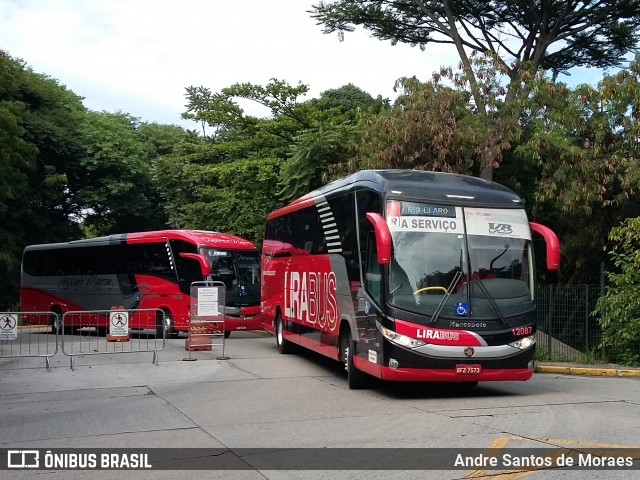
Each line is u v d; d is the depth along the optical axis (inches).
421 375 427.8
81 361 669.3
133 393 486.6
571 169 716.0
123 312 678.5
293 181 956.6
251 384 522.0
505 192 477.4
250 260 957.8
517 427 350.0
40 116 1588.3
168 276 943.0
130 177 1777.8
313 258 616.4
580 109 761.0
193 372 589.9
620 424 357.1
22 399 466.3
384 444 317.4
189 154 1478.8
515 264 454.9
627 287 637.3
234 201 1133.7
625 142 734.5
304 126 1154.7
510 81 887.1
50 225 1660.9
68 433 359.9
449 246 446.0
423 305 432.5
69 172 1712.6
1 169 1047.6
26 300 1183.6
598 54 953.5
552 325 693.3
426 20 968.3
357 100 1658.5
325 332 574.6
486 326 435.5
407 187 457.4
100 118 1809.8
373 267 460.8
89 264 1071.6
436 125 752.3
